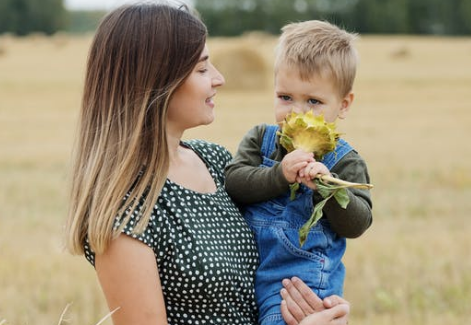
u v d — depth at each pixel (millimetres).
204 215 3107
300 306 3178
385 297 6992
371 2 77875
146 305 2881
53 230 9539
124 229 2863
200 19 3186
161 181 2961
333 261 3336
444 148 16812
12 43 52594
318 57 3373
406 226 10094
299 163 3037
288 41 3506
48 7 85688
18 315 6367
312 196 3277
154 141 2973
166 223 2973
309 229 3172
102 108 3021
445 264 8172
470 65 39656
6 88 30312
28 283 7277
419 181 13250
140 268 2877
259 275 3273
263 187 3287
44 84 31922
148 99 2980
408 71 37031
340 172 3340
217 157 3490
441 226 10133
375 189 12594
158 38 2992
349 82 3492
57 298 6930
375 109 24578
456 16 79250
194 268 2959
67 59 43375
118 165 2928
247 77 30047
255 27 79250
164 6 3074
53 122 21438
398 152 16266
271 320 3201
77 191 3014
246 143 3541
